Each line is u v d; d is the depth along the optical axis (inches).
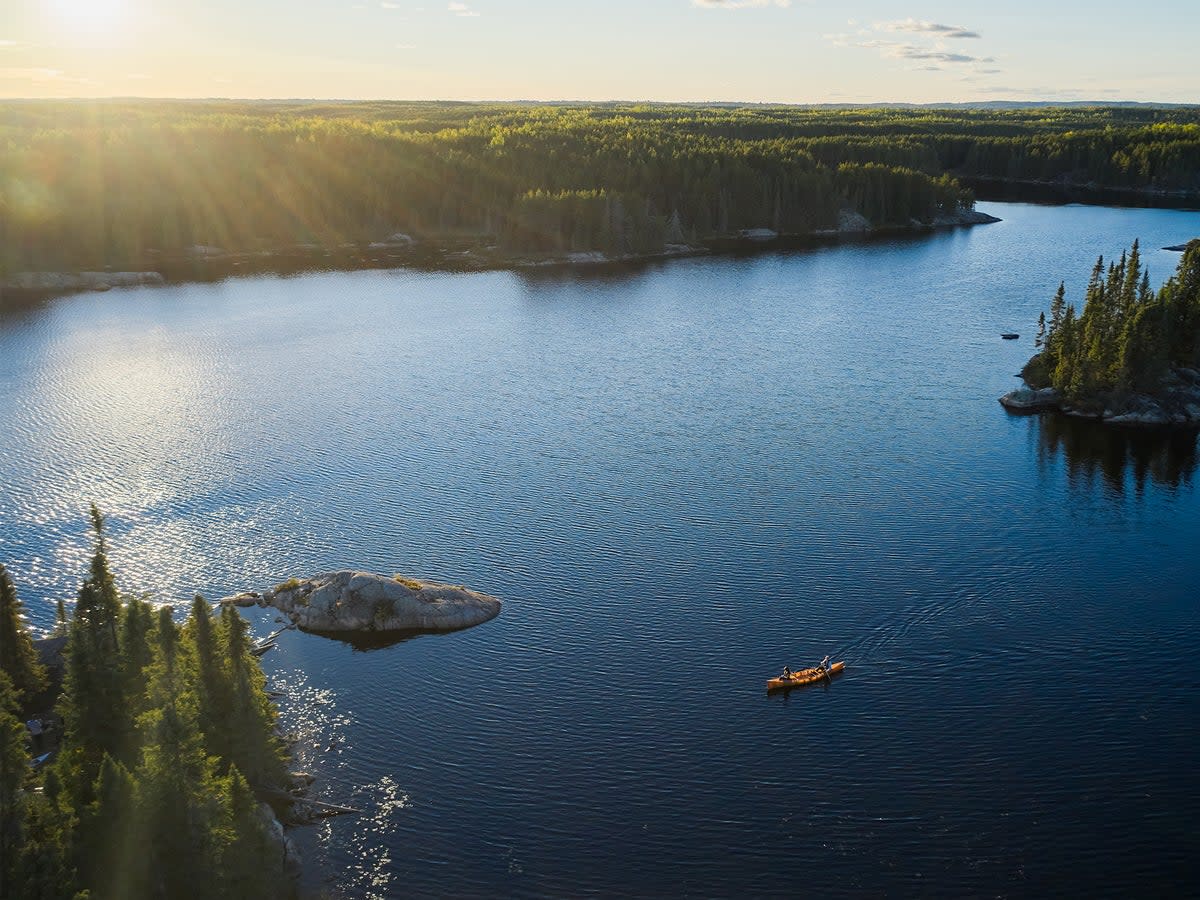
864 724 3521.2
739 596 4340.6
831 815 3105.3
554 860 2950.3
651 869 2913.4
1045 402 6884.8
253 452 5999.0
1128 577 4493.1
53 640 3858.3
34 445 6092.5
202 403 6934.1
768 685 3710.6
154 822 2578.7
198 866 2583.7
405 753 3395.7
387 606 4133.9
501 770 3312.0
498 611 4239.7
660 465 5807.1
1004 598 4320.9
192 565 4623.5
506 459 5905.5
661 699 3668.8
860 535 4894.2
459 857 2960.1
